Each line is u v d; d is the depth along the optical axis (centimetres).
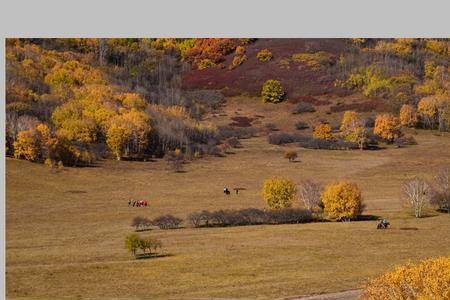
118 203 14088
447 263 3728
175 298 6369
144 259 8525
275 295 6266
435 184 13288
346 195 11269
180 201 14362
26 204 13725
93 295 6700
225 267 7838
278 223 11250
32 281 7425
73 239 10419
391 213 11981
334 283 6706
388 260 7919
